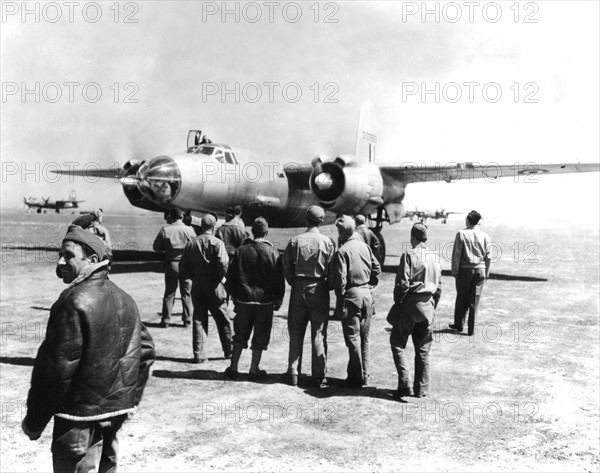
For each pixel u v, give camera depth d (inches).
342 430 196.2
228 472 161.6
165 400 226.2
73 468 105.5
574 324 392.5
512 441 187.3
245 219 722.2
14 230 1710.1
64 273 109.7
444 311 445.1
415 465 167.8
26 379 249.3
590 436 192.1
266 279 252.4
